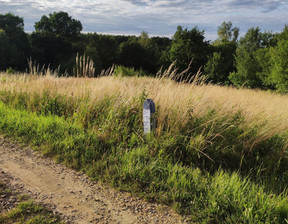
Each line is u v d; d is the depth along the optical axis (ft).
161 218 9.30
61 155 14.58
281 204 9.36
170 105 17.11
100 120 18.76
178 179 11.55
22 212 9.07
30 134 17.33
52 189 11.08
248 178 12.66
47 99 23.24
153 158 13.47
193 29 105.91
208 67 98.02
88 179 12.16
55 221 8.75
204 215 9.25
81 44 183.32
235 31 170.50
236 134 15.69
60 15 193.16
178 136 15.05
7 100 26.35
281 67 57.11
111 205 10.09
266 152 15.01
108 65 167.73
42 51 172.14
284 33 63.36
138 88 20.93
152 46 196.65
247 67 87.81
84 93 22.61
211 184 10.94
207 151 14.42
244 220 8.71
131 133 16.78
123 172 12.04
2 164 13.30
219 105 18.11
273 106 19.99
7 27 168.25
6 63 147.95
